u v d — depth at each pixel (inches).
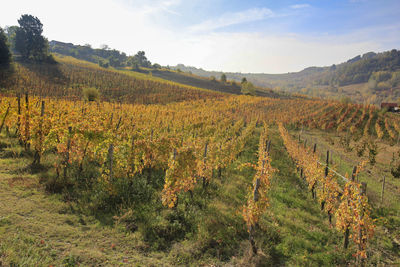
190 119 1203.2
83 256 217.8
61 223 265.4
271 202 414.9
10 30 4798.2
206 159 456.4
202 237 282.8
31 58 3479.3
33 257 199.2
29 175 368.2
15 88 1845.5
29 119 458.3
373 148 756.0
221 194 425.1
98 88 2386.8
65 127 453.4
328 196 379.2
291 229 329.7
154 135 689.6
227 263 248.5
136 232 275.1
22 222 249.4
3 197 291.3
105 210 314.2
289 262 259.1
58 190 339.9
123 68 6127.0
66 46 7711.6
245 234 305.9
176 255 248.5
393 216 389.4
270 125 1610.5
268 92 4803.2
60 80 2477.9
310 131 1444.4
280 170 621.0
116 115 938.7
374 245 307.9
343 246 299.1
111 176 372.5
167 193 339.0
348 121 1620.3
